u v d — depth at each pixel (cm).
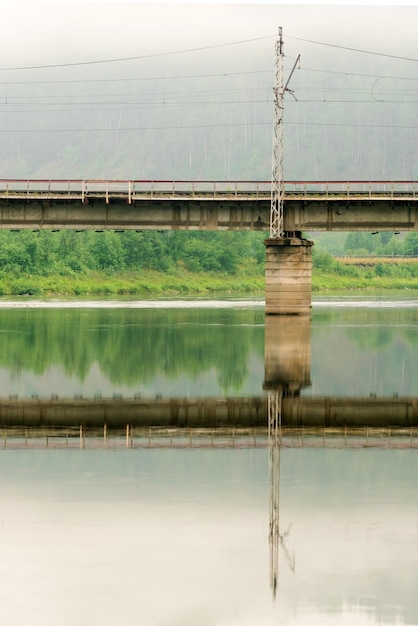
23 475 3691
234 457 4016
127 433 4553
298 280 11256
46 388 5981
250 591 2600
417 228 11181
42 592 2602
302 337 8988
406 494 3406
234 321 11069
